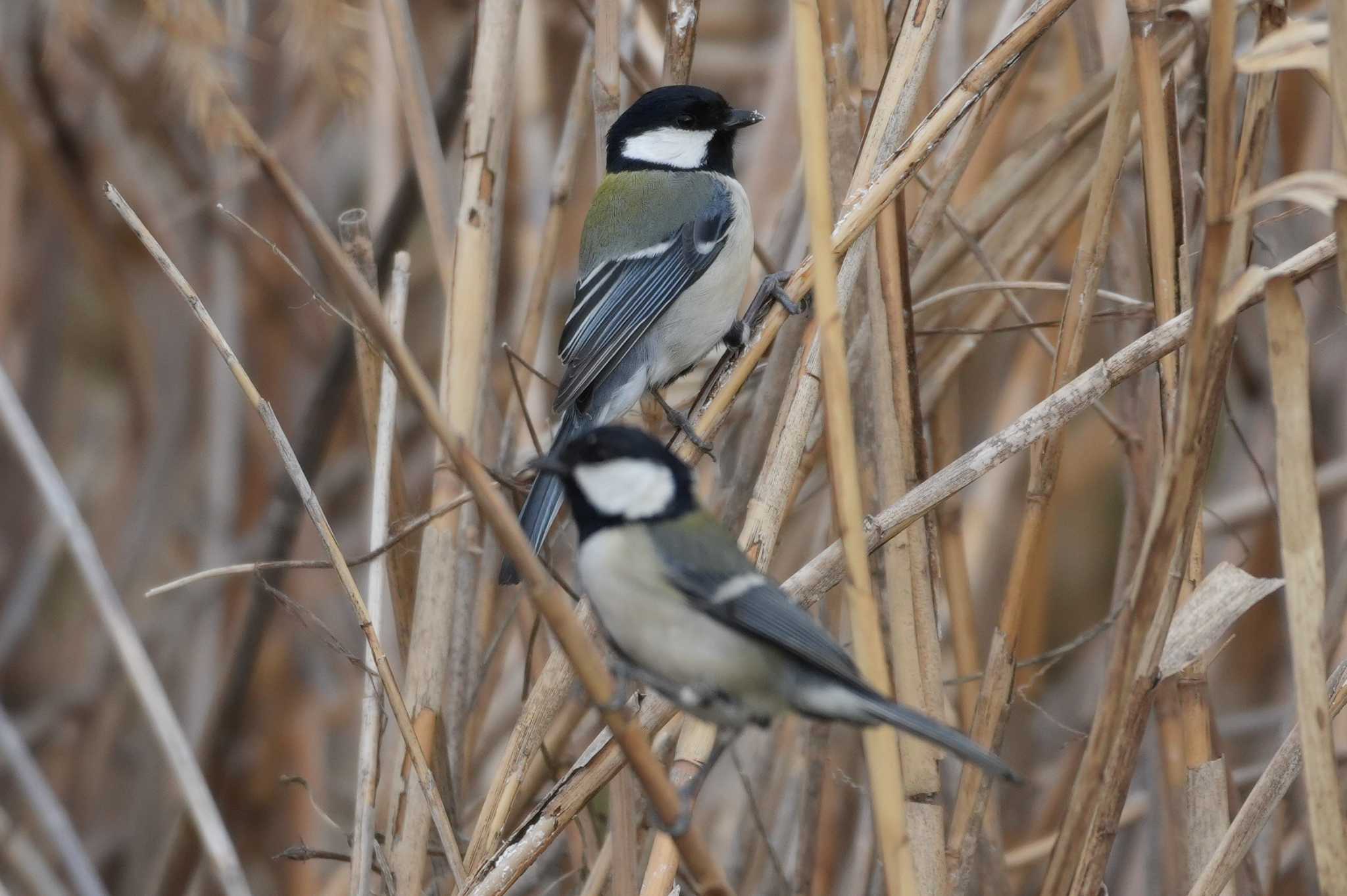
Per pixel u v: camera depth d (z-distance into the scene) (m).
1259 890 8.10
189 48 7.78
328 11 8.63
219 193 12.59
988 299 9.18
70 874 9.93
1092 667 12.45
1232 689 11.81
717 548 6.05
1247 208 5.22
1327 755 5.57
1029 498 7.13
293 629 12.55
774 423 8.44
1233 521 11.62
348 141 13.85
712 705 6.03
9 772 12.80
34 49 12.69
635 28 10.62
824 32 8.09
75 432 15.42
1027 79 10.33
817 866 9.32
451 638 8.13
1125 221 9.05
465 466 4.34
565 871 9.23
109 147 13.18
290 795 12.17
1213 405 6.06
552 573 8.40
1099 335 11.94
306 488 7.04
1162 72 7.02
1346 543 8.78
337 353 10.95
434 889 8.21
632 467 6.14
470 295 8.13
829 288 5.14
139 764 13.20
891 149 7.15
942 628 10.82
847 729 10.35
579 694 8.37
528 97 11.66
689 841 4.82
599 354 9.73
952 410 9.14
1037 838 10.26
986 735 7.13
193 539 13.85
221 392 12.90
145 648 13.44
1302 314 5.48
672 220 9.92
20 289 13.80
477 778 10.30
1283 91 10.99
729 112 10.34
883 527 6.64
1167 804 8.34
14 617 13.12
